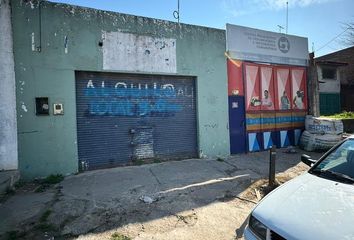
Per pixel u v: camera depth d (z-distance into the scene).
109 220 4.74
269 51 10.93
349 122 16.47
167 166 8.24
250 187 6.54
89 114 7.81
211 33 9.57
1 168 6.60
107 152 8.04
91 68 7.64
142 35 8.33
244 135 10.34
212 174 7.55
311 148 10.67
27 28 6.94
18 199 5.61
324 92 21.97
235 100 10.16
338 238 2.38
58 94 7.25
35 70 7.00
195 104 9.45
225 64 9.90
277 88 11.25
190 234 4.40
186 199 5.71
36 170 6.99
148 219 4.82
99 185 6.51
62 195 5.84
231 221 4.87
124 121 8.29
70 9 7.39
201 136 9.39
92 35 7.65
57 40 7.25
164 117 8.92
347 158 4.01
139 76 8.52
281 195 3.24
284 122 11.42
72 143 7.40
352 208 2.81
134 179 6.97
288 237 2.55
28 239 4.13
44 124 7.09
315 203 2.96
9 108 6.70
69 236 4.24
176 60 8.89
